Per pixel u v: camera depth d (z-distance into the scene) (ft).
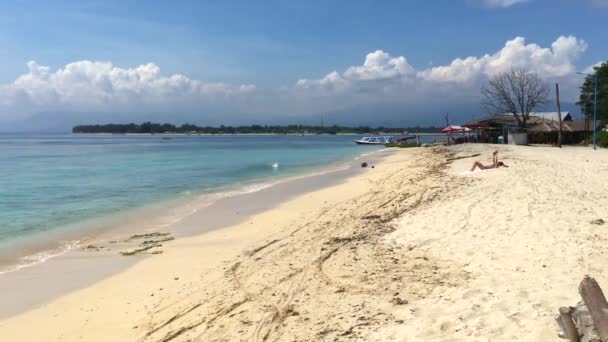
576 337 15.71
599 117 194.08
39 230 46.11
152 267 32.17
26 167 122.93
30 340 21.38
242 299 24.18
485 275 24.17
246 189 75.46
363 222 40.68
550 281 22.31
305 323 20.47
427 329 18.51
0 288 28.81
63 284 29.37
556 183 52.19
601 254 25.96
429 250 30.01
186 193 71.56
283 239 37.24
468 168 79.61
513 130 184.34
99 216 53.42
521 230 32.32
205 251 35.78
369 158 148.56
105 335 21.40
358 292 23.57
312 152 206.18
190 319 22.24
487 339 17.17
